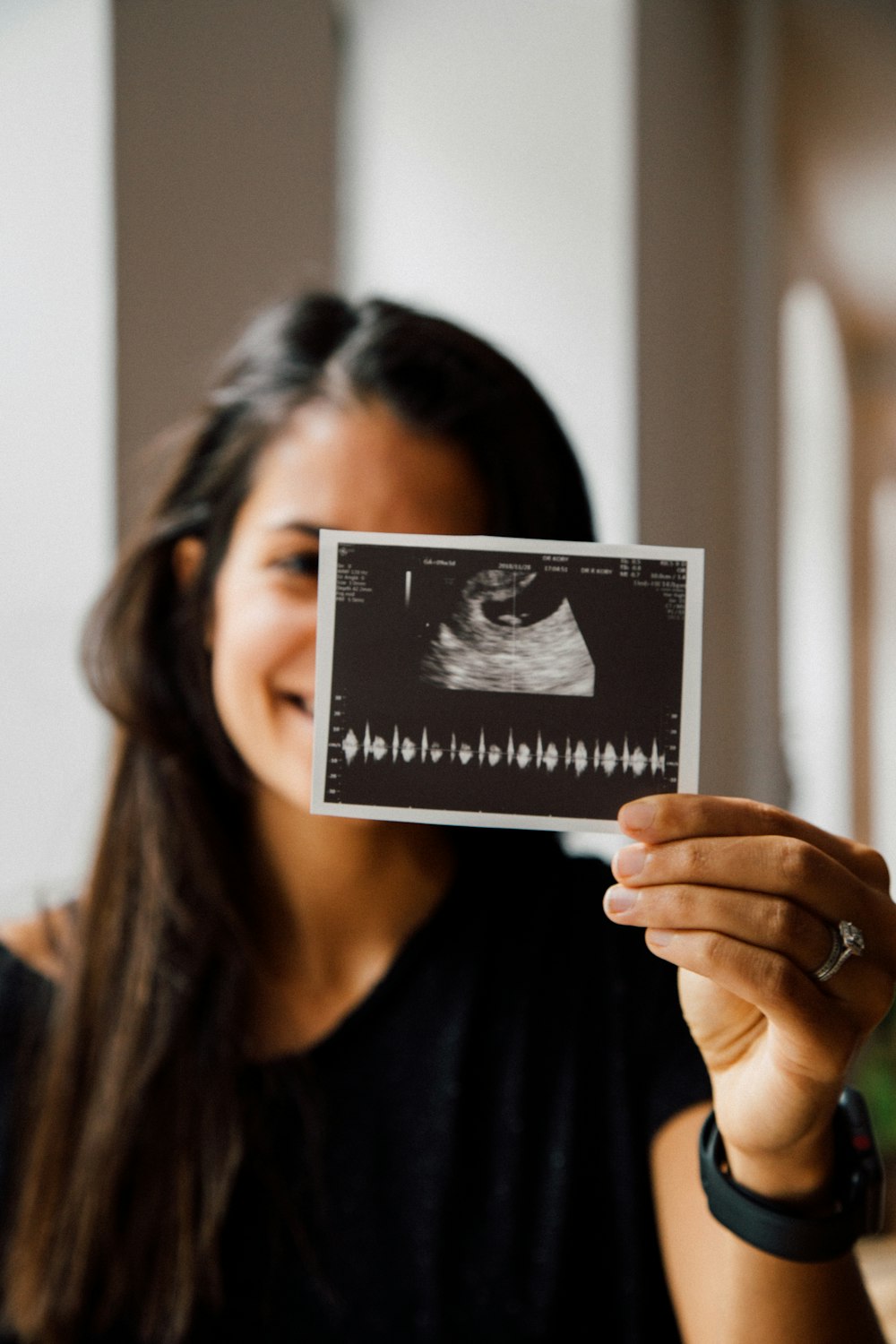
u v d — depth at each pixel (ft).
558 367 9.55
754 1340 2.53
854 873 2.42
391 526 3.40
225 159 5.80
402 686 2.54
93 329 5.18
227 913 3.52
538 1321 3.29
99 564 5.24
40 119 5.31
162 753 3.64
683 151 10.75
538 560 2.54
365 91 9.13
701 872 2.28
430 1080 3.51
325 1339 3.30
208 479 3.69
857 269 22.97
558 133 9.20
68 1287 3.34
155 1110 3.39
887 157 17.48
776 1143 2.42
